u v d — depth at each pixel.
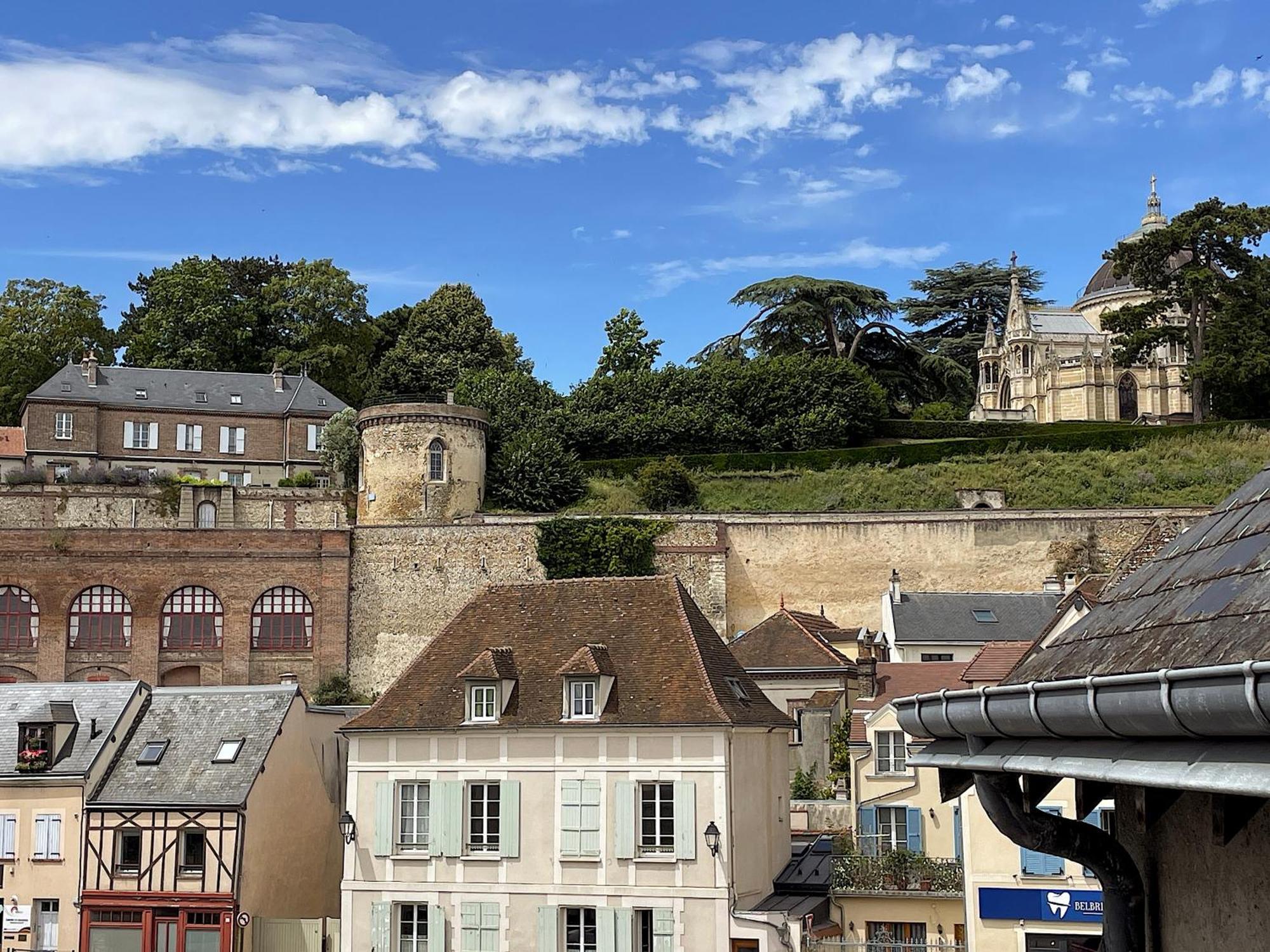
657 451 66.62
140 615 52.56
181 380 74.44
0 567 52.50
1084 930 25.27
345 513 62.69
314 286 84.44
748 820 27.41
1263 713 4.22
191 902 27.86
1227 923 5.91
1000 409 82.31
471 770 27.70
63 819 28.84
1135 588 7.19
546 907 26.61
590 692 27.44
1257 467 58.97
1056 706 5.54
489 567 53.50
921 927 27.53
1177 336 67.62
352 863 27.97
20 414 77.06
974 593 45.91
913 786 29.92
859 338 78.25
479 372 75.62
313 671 52.62
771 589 53.50
